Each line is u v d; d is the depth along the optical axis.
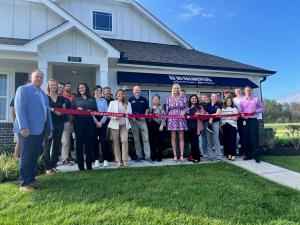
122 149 8.15
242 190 6.09
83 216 4.71
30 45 10.25
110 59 11.56
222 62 15.12
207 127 9.30
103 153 8.12
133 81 12.45
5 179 6.66
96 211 4.90
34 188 5.86
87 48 11.20
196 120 8.90
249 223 4.71
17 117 5.72
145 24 16.91
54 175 6.86
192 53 16.28
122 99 8.16
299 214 5.09
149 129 9.15
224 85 13.85
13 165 6.93
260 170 7.93
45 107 6.14
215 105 9.44
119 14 16.41
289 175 7.54
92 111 7.55
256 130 9.01
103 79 11.34
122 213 4.82
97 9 16.00
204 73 14.08
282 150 12.69
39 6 11.89
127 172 7.17
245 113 9.04
